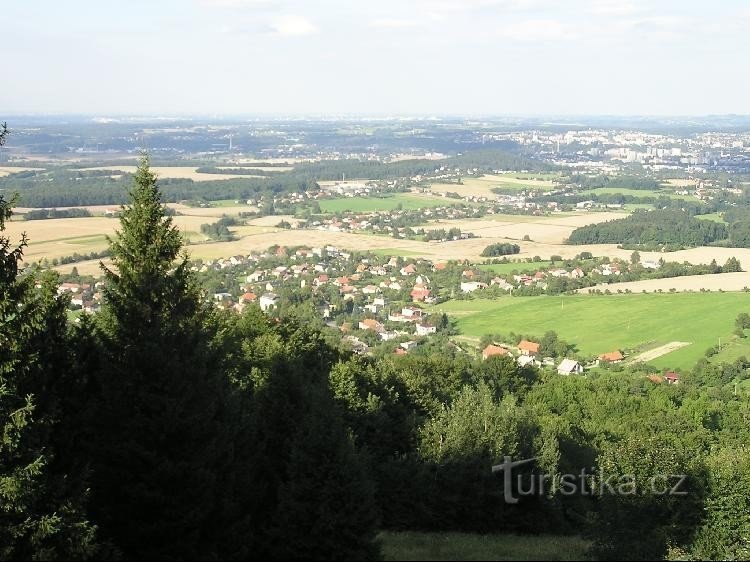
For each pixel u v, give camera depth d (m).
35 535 25.02
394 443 47.25
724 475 31.84
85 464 27.22
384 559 30.48
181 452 28.19
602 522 31.17
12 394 26.17
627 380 101.19
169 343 29.42
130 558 27.56
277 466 36.56
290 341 58.84
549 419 55.09
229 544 28.56
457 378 74.56
